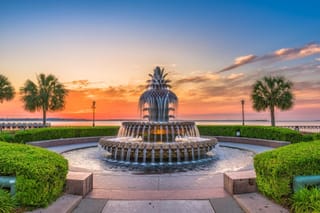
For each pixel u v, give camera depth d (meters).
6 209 3.62
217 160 10.00
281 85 23.73
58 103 28.41
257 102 24.44
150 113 11.62
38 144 13.73
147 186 5.97
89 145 15.15
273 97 23.72
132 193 5.23
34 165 4.11
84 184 4.92
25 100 27.47
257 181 4.85
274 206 4.11
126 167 8.62
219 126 18.31
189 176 6.95
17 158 4.31
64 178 4.77
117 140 10.94
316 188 3.84
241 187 4.92
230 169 8.30
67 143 15.61
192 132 11.25
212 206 4.45
